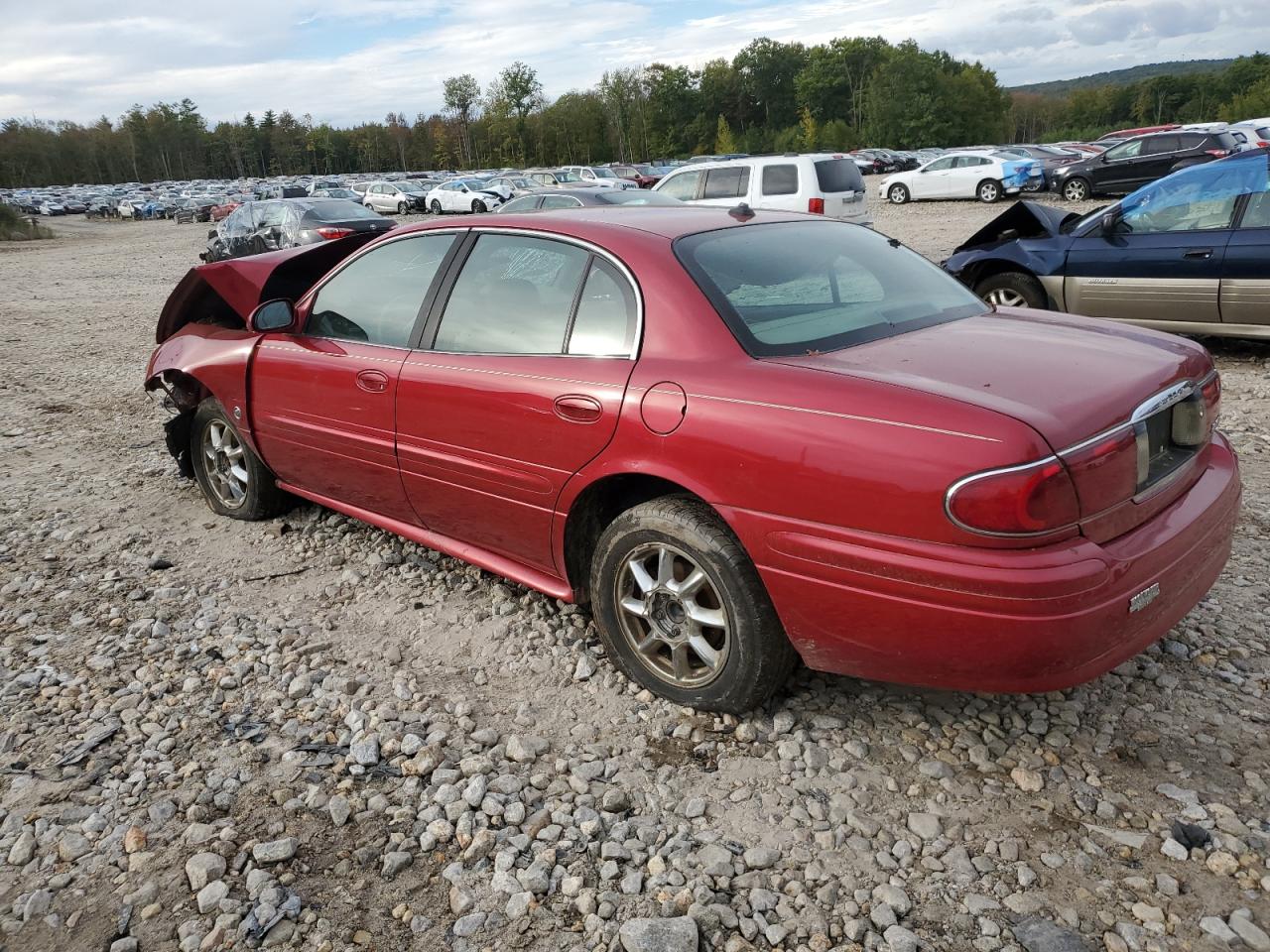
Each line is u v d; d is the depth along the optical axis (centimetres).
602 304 315
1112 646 243
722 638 296
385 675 345
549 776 280
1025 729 290
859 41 12619
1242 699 296
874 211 2705
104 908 238
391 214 3997
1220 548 285
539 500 330
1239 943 209
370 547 463
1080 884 229
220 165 15275
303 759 296
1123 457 246
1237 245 696
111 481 603
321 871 247
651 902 230
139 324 1374
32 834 267
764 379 269
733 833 253
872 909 224
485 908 232
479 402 339
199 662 361
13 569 464
